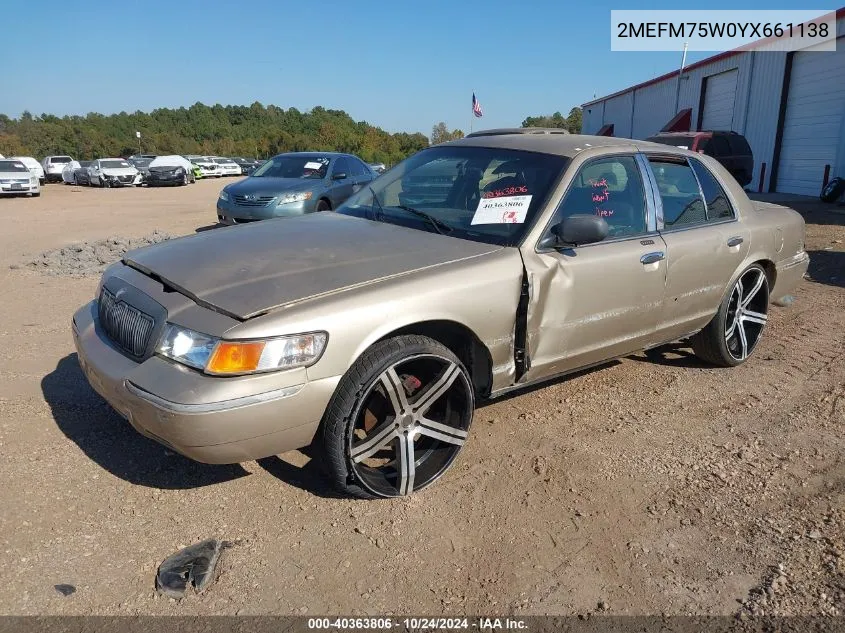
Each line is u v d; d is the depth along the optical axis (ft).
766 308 16.94
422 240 11.60
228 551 9.05
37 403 13.23
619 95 114.62
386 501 10.33
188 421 8.43
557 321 11.72
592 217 11.03
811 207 50.37
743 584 8.68
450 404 10.89
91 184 105.70
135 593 8.23
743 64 71.67
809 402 14.38
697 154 15.42
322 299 9.27
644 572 8.89
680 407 14.05
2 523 9.39
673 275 13.61
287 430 9.04
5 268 27.55
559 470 11.36
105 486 10.42
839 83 56.29
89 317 11.21
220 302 9.11
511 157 13.10
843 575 8.82
